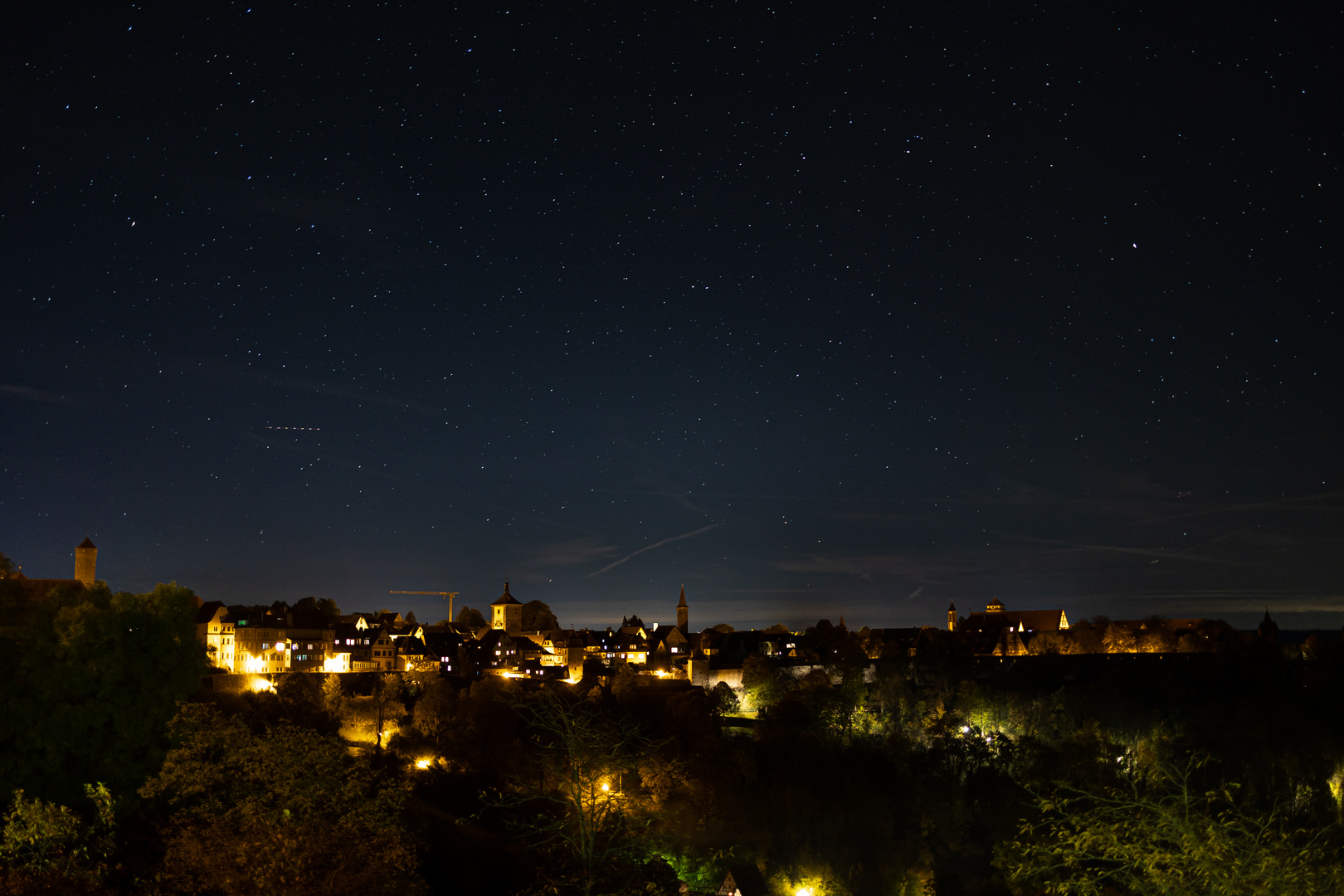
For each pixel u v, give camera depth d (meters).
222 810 49.41
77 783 65.69
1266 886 27.45
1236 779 138.00
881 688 180.12
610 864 45.06
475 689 141.12
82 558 156.88
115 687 67.81
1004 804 139.12
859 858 125.62
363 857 40.50
